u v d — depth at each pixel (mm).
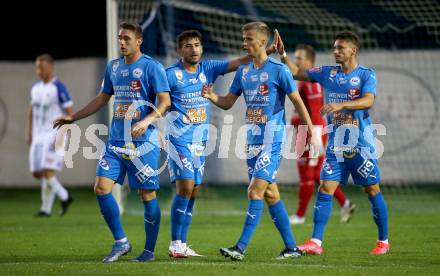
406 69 61188
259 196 28375
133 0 53594
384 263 28219
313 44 62406
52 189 48094
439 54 60812
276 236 37031
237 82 29672
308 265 27188
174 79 29578
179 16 61688
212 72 30594
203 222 43812
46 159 47500
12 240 36375
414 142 61094
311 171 42594
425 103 61000
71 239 36688
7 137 63438
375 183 30844
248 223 28359
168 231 39281
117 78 28203
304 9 62875
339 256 30094
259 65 28906
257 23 28844
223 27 62125
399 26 61500
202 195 58219
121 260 29078
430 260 29078
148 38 57906
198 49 29562
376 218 31219
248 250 32188
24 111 63188
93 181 63312
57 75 63406
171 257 29859
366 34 62906
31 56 70250
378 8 61938
